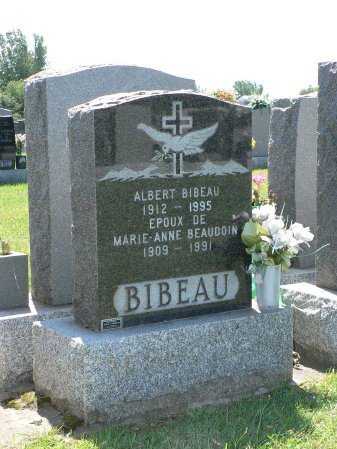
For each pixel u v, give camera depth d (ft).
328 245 10.78
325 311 10.28
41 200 10.78
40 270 10.93
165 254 9.07
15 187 34.19
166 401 8.77
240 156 9.53
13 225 21.63
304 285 11.14
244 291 9.73
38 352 9.14
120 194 8.68
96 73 10.85
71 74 10.68
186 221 9.18
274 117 13.44
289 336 9.66
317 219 10.96
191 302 9.31
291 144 13.01
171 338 8.77
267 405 8.82
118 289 8.77
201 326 8.98
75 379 8.41
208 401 9.02
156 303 9.05
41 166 10.73
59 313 10.35
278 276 9.68
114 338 8.43
